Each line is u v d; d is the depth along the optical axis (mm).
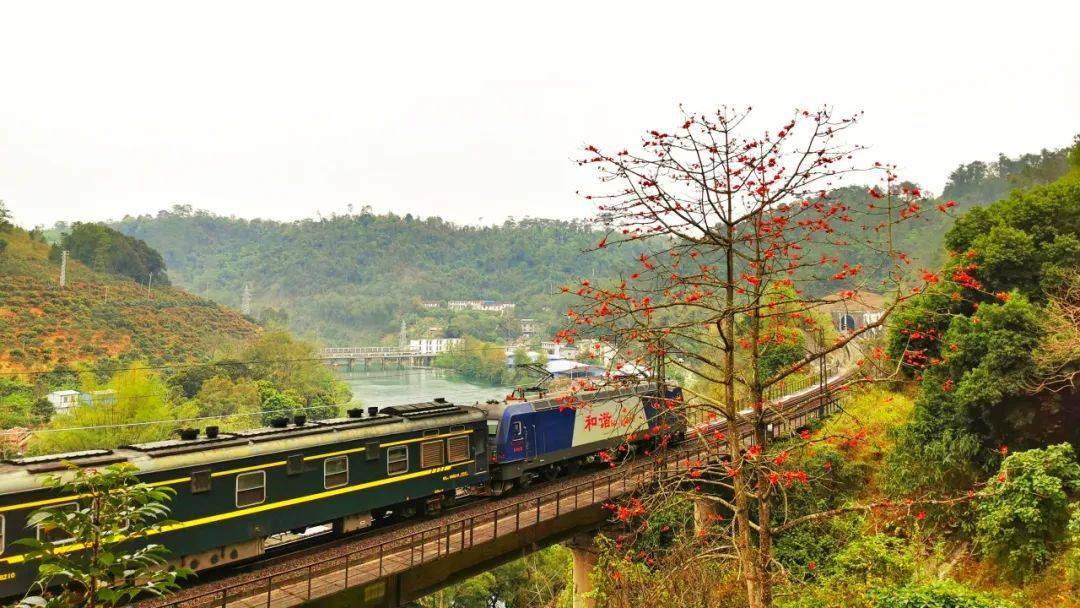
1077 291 20969
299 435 18672
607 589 14594
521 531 20188
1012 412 19453
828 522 19766
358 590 16453
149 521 15297
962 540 19797
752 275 9477
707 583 12984
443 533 19641
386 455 20312
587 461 28781
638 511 10555
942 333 23203
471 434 22938
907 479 21453
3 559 13344
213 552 16625
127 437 37781
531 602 38375
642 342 9781
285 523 17828
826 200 9281
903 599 14250
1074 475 16359
